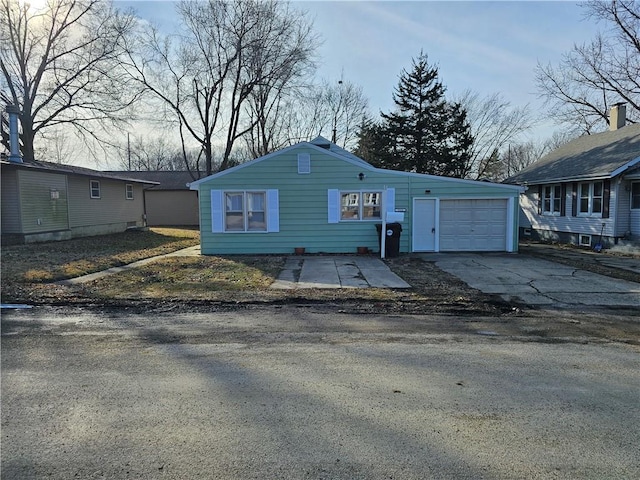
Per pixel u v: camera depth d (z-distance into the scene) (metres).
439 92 35.94
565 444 2.79
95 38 25.50
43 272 9.82
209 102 26.03
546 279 9.34
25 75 25.77
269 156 13.95
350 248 14.18
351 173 14.05
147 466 2.52
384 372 4.09
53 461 2.56
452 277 9.62
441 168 35.31
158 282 9.04
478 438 2.86
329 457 2.63
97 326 5.75
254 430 2.96
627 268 10.97
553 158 21.53
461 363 4.34
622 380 3.90
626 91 25.44
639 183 14.84
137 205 25.69
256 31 24.84
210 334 5.38
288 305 7.05
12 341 5.06
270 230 14.13
